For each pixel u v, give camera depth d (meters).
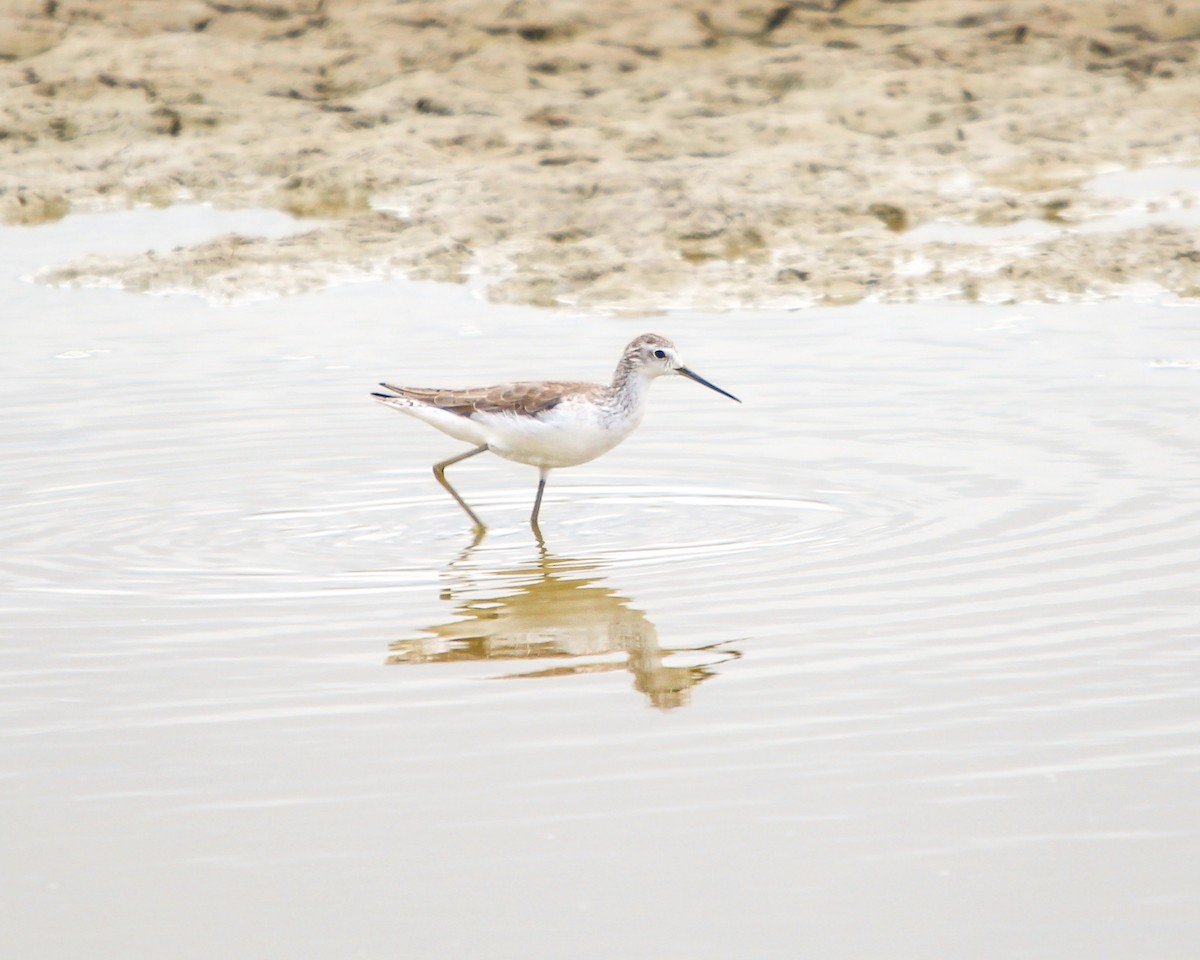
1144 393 15.82
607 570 12.03
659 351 13.40
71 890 7.80
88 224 24.61
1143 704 9.43
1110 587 11.22
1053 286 20.02
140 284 21.59
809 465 14.26
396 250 22.31
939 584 11.41
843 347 17.95
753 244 22.17
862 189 23.58
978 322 18.80
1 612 11.28
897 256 21.22
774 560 12.05
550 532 13.00
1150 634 10.41
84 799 8.65
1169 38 28.12
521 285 20.84
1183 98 26.36
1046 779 8.60
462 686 10.02
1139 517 12.58
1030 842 8.01
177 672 10.27
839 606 11.09
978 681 9.81
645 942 7.30
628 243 22.08
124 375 17.44
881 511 13.02
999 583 11.38
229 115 27.67
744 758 8.95
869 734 9.17
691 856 7.96
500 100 27.23
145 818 8.44
